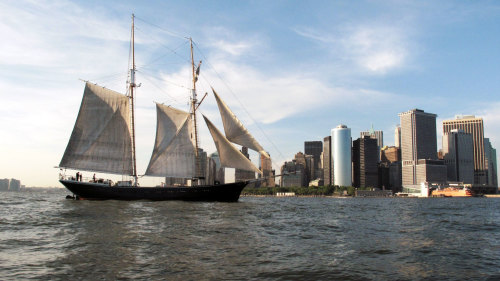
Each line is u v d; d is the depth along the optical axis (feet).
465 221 160.15
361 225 137.39
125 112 272.72
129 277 59.06
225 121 257.14
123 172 271.69
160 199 259.80
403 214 202.49
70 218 139.54
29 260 69.77
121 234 100.94
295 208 245.45
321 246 88.94
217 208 204.33
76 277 58.90
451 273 65.00
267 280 59.00
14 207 195.00
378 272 64.80
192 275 60.85
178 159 276.00
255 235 105.29
